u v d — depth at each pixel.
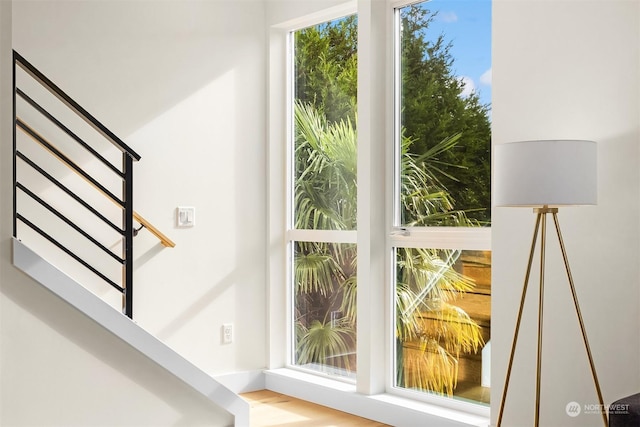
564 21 3.23
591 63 3.13
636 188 2.99
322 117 4.71
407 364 4.14
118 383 3.03
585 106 3.15
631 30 3.01
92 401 2.97
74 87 4.05
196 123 4.55
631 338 2.99
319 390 4.44
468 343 3.82
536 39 3.32
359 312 4.22
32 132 3.22
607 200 3.08
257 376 4.81
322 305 4.68
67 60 4.03
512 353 3.01
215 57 4.64
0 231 2.77
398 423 3.96
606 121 3.09
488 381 3.72
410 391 4.11
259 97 4.85
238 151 4.75
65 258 3.96
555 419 3.24
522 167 2.77
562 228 3.22
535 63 3.33
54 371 2.88
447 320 3.93
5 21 2.80
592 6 3.13
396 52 4.21
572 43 3.20
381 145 4.21
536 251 3.31
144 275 4.32
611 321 3.06
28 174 3.86
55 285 2.86
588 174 2.75
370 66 4.16
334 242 4.59
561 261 3.22
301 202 4.85
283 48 4.89
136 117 4.29
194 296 4.53
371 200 4.16
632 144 3.00
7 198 2.79
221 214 4.66
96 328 2.98
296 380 4.61
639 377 2.97
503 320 3.45
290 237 4.87
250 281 4.80
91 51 4.12
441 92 3.99
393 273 4.21
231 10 4.71
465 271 3.83
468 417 3.72
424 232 4.03
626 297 3.01
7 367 2.78
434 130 4.02
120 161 4.20
